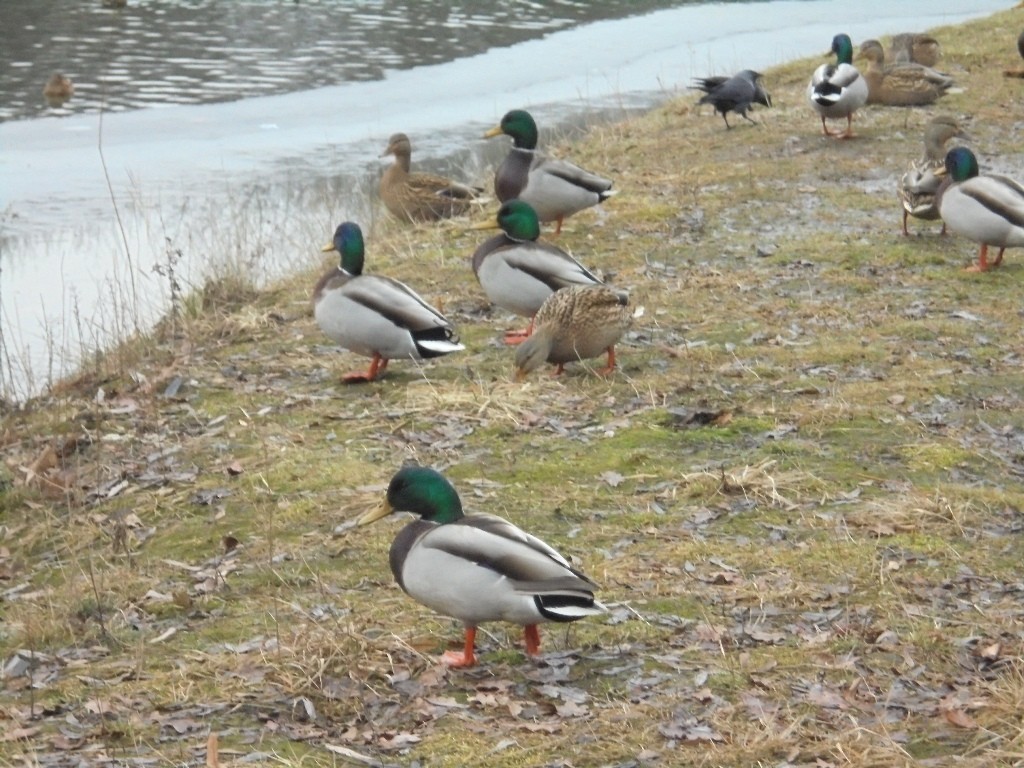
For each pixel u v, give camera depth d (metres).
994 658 7.85
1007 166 20.86
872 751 6.87
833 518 9.82
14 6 35.09
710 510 10.05
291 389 13.12
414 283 16.27
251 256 17.52
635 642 8.16
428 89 28.78
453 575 7.47
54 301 17.09
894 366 12.98
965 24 32.06
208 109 26.47
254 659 8.16
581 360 12.86
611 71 31.17
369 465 11.15
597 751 7.03
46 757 7.23
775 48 34.59
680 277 15.89
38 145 23.91
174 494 11.09
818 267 16.14
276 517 10.34
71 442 12.27
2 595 9.82
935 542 9.40
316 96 27.81
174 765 7.07
